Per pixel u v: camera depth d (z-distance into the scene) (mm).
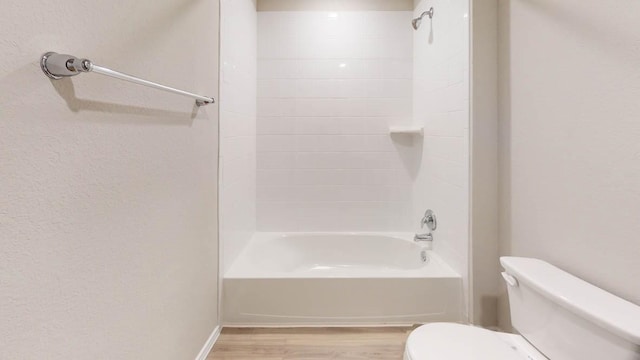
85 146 848
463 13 1944
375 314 2023
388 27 2953
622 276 1084
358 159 3004
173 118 1340
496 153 1852
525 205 1608
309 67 2967
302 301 2020
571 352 1048
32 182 698
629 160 1055
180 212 1412
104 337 928
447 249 2225
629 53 1046
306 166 3004
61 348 777
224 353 1760
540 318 1185
